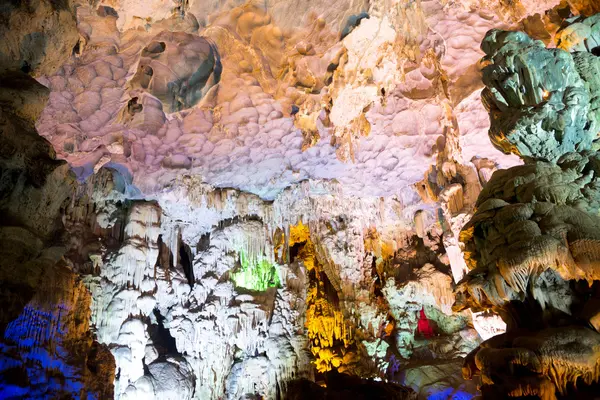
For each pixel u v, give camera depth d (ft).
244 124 27.53
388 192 35.32
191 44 23.59
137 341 28.73
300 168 31.89
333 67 24.30
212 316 32.35
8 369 13.99
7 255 13.65
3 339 13.99
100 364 22.39
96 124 25.88
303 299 34.47
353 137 29.25
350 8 21.76
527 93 16.63
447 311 36.47
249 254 34.37
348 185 34.09
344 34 22.77
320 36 22.81
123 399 27.40
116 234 31.58
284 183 33.47
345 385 28.58
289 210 34.68
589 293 14.61
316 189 33.63
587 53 16.75
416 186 34.53
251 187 33.53
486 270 15.90
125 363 27.78
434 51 24.72
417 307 38.06
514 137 16.63
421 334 39.24
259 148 29.55
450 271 36.96
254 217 34.94
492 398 14.33
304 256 41.29
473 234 16.53
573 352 13.15
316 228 35.88
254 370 31.19
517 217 14.89
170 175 30.45
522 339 14.10
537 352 13.44
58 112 24.67
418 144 30.50
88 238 29.48
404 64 25.66
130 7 20.40
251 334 32.30
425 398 31.99
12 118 14.33
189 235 35.70
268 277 35.17
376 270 42.45
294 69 24.30
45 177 14.61
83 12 19.95
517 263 14.30
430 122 29.07
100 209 30.81
